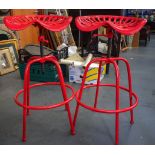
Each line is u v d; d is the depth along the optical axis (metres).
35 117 2.29
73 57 3.42
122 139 1.95
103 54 3.61
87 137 1.98
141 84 3.21
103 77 3.41
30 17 1.94
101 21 1.77
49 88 3.02
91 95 2.80
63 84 1.92
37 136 1.98
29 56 3.12
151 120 2.26
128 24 1.79
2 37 3.81
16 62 3.77
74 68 3.14
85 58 3.43
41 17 2.00
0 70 3.49
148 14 7.41
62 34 4.45
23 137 1.92
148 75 3.61
